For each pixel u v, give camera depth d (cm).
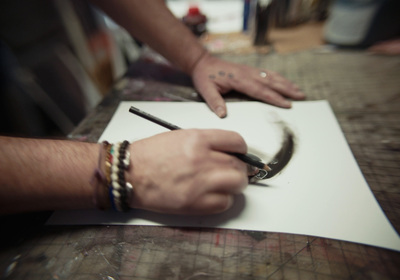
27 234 32
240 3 116
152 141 33
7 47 93
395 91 55
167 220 32
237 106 52
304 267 27
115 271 28
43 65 106
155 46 60
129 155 32
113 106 55
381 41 74
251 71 58
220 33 92
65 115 118
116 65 132
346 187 35
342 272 27
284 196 34
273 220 31
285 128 46
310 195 34
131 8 56
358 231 30
